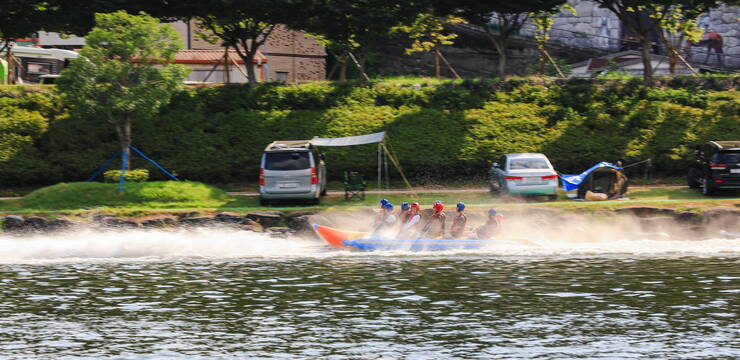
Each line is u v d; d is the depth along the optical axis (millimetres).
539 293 57938
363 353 43719
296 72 192625
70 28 125000
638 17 138625
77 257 77375
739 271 65938
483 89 134500
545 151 121625
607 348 44125
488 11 135000
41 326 49750
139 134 121188
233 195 107438
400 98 131750
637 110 128500
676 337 46156
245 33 132875
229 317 51719
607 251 78438
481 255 76250
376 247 78938
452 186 119000
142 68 107438
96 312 53219
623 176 102188
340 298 57031
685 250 78938
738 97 131000
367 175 121438
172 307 54594
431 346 44844
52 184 119000
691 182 109250
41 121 121500
